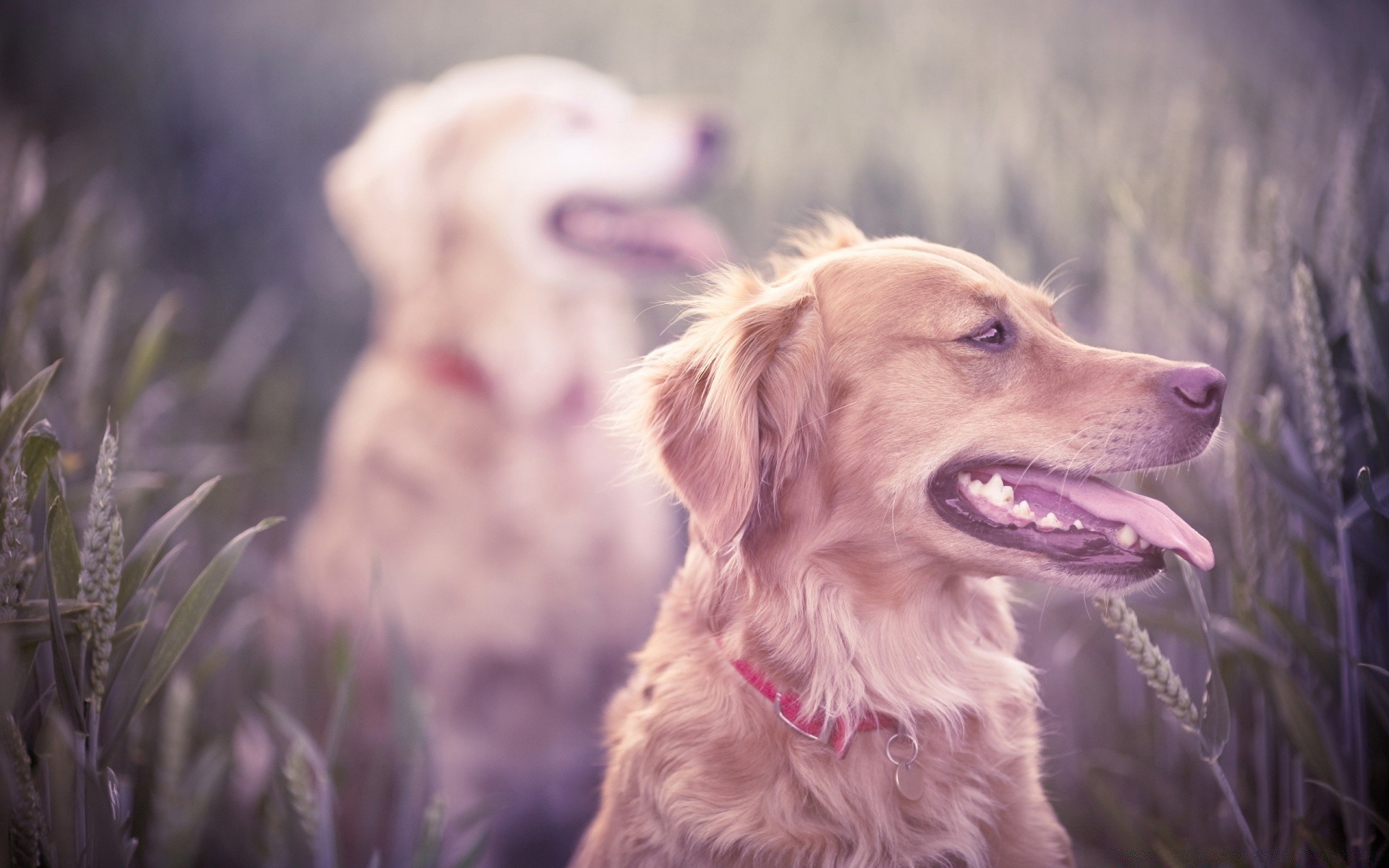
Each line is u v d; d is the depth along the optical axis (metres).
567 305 4.36
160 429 4.10
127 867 1.50
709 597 1.92
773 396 1.89
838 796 1.77
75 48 6.39
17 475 1.54
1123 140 4.43
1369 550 1.92
